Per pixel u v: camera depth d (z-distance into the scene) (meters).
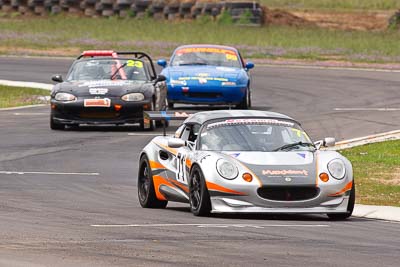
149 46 179.25
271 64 154.75
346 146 79.19
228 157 47.62
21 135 85.06
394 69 148.88
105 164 70.50
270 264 33.59
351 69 148.38
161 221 45.44
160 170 51.88
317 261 34.34
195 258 34.59
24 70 145.12
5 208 50.00
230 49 109.44
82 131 88.38
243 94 103.25
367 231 43.03
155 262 33.78
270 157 47.88
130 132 88.12
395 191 58.66
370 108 105.56
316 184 46.56
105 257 34.72
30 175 64.81
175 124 94.94
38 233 40.78
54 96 88.12
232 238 39.50
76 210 49.88
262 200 46.25
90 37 191.38
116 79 90.62
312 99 114.38
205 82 102.44
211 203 46.84
